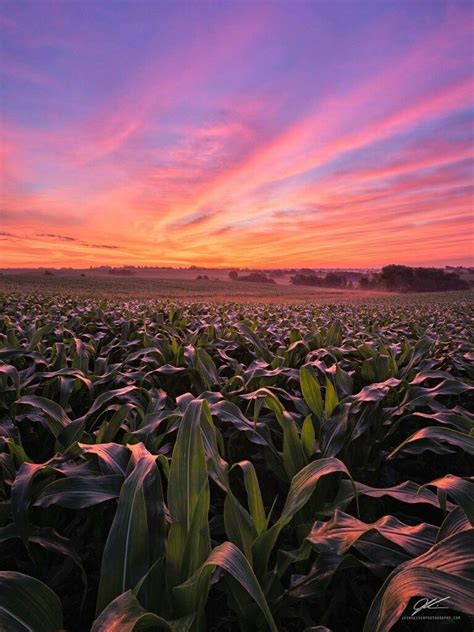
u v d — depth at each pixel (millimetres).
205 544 1300
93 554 2006
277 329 7055
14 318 7668
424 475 3141
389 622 976
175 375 4168
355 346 5680
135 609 981
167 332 6180
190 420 1495
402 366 5039
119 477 1747
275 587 1437
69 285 76000
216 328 6625
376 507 2486
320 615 1775
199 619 1215
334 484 2236
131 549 1240
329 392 2775
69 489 1688
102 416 3400
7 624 1049
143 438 2357
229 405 2604
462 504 1381
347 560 1533
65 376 3455
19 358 4590
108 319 7781
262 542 1395
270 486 2764
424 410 3574
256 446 3188
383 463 2805
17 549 2035
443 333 7551
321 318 10508
